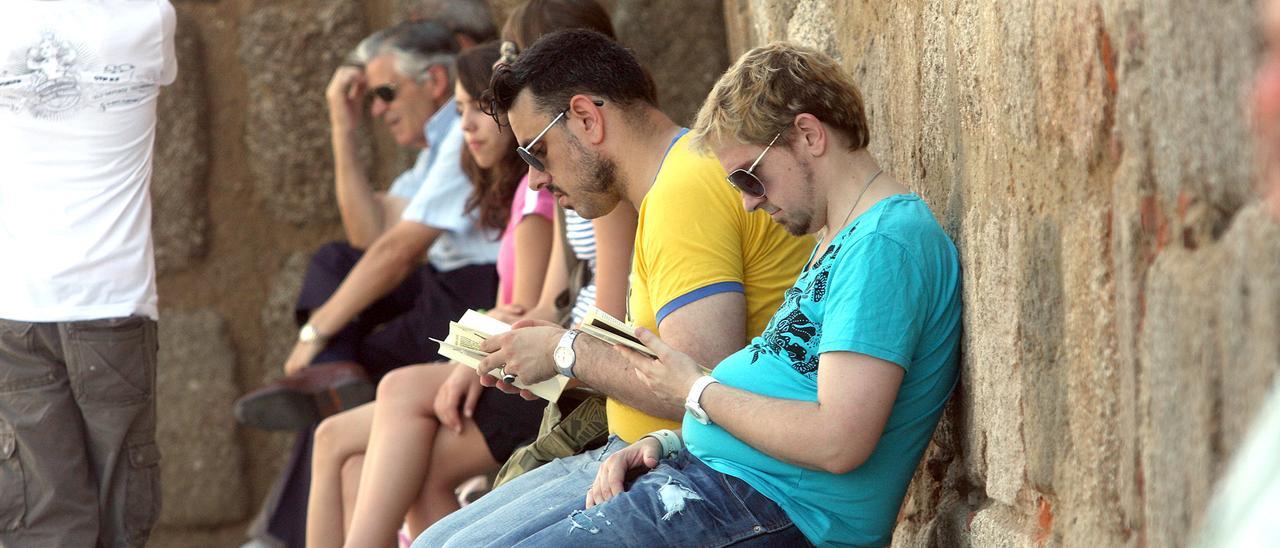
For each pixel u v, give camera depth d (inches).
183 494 561.6
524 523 212.7
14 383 319.9
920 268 184.5
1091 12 144.0
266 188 558.9
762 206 199.3
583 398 265.3
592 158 238.8
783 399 185.2
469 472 299.1
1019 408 173.5
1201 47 117.5
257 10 553.0
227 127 558.6
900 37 240.4
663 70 518.6
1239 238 112.8
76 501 324.2
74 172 322.3
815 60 194.5
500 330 253.1
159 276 558.3
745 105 193.2
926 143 220.7
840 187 195.5
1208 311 118.5
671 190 219.5
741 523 191.0
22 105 316.2
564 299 301.1
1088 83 146.6
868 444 177.6
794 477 189.8
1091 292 150.6
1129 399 139.6
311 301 405.4
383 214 439.2
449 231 379.6
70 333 320.8
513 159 340.2
